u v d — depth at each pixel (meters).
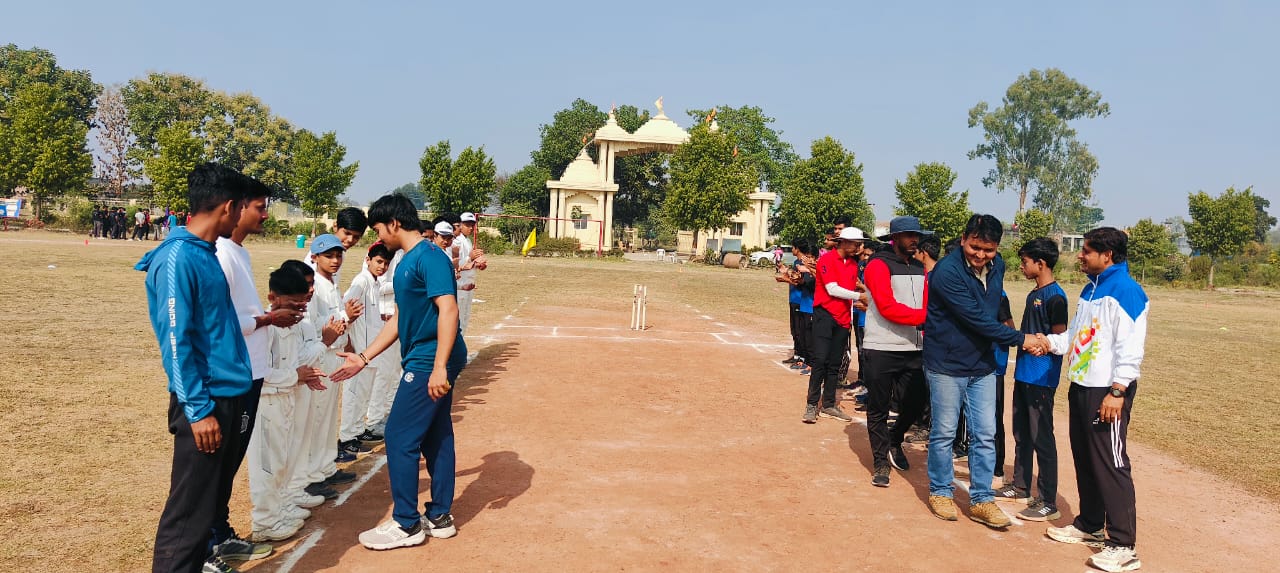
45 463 5.34
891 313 5.59
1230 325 21.47
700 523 4.77
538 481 5.45
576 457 6.08
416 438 4.21
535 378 9.22
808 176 48.41
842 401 8.80
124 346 9.87
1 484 4.89
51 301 13.87
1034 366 5.11
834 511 5.12
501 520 4.68
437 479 4.36
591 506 4.99
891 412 8.16
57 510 4.53
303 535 4.38
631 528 4.63
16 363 8.48
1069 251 72.50
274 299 3.79
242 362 3.33
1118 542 4.33
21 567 3.77
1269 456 7.10
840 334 7.62
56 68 64.19
